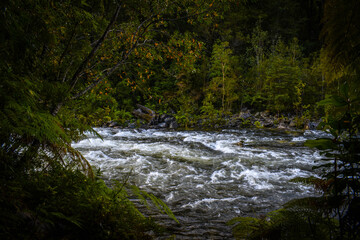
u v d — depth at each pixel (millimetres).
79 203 2082
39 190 1947
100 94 4172
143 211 3971
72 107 3391
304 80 20188
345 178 984
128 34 4211
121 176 5789
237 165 6922
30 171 2232
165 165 6867
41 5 2154
